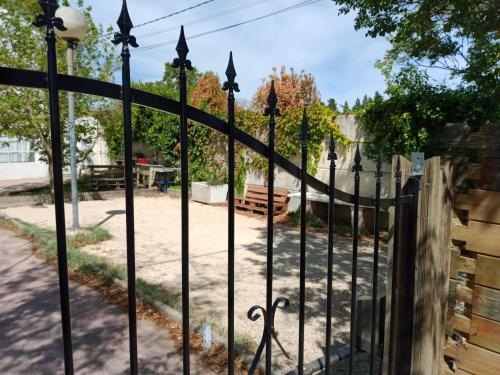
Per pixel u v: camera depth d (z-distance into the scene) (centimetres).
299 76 1524
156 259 540
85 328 324
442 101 598
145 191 1251
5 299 386
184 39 107
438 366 174
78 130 1055
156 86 1486
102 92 93
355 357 278
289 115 878
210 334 291
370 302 206
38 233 636
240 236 710
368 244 655
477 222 162
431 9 351
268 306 142
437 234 171
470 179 166
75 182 691
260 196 963
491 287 159
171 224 812
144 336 313
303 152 146
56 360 275
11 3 856
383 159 707
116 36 93
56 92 85
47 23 83
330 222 161
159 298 377
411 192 175
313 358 283
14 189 1246
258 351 141
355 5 380
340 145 800
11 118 899
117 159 1561
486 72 420
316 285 447
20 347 293
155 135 1360
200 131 1179
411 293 176
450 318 172
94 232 671
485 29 333
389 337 188
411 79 634
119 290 408
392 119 665
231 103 121
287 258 563
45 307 365
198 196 1141
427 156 614
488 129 157
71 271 466
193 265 521
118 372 262
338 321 351
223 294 411
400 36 388
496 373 159
